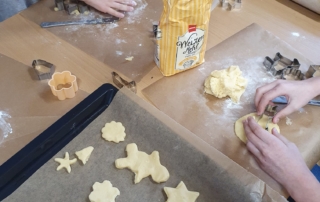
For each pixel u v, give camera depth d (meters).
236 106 0.85
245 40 1.02
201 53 0.90
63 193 0.69
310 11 1.15
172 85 0.89
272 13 1.14
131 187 0.71
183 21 0.79
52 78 0.85
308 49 1.01
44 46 0.98
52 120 0.80
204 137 0.78
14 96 0.85
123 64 0.94
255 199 0.63
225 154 0.75
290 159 0.70
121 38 1.01
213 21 1.09
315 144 0.77
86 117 0.80
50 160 0.73
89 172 0.73
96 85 0.88
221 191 0.67
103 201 0.68
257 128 0.76
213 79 0.86
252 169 0.73
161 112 0.78
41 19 1.06
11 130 0.78
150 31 1.03
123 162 0.73
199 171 0.70
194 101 0.85
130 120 0.79
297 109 0.82
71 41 1.00
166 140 0.74
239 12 1.13
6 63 0.93
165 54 0.86
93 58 0.95
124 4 1.10
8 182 0.69
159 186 0.71
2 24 1.05
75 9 1.08
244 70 0.93
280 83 0.84
